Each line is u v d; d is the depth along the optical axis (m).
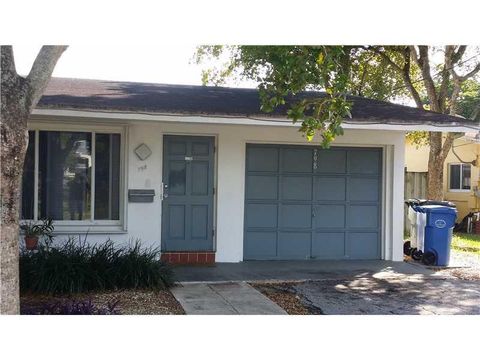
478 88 23.66
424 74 16.00
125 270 8.30
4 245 5.11
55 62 5.38
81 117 9.23
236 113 9.17
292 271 9.95
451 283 9.36
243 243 10.78
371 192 11.35
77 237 9.73
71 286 7.82
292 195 11.03
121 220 10.12
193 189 10.52
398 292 8.63
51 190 9.87
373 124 9.77
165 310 7.21
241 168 10.64
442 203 11.49
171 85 12.62
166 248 10.43
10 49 5.11
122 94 10.32
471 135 15.76
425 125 9.96
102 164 10.10
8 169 5.09
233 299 7.87
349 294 8.43
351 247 11.28
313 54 7.04
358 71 17.69
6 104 5.06
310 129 7.06
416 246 11.53
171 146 10.43
